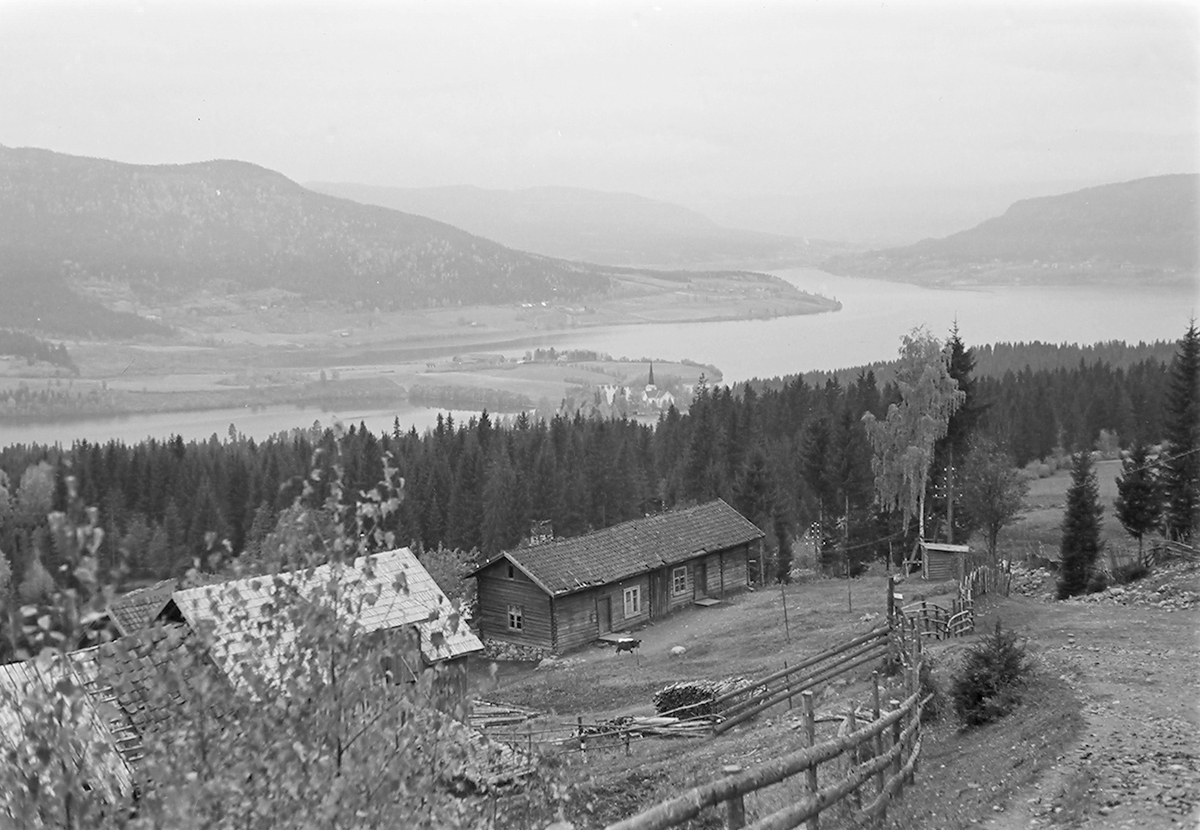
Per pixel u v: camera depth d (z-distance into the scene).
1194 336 65.12
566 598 44.72
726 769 9.05
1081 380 120.38
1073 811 12.09
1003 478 58.91
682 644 41.38
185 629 9.37
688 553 49.75
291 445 119.25
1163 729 15.51
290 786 8.44
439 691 9.49
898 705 16.44
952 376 62.03
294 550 9.75
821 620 39.97
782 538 64.44
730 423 94.00
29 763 8.08
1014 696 18.38
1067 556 50.69
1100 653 23.11
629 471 88.06
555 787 10.55
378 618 26.69
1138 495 59.84
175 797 8.05
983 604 34.88
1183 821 11.38
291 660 9.14
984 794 13.20
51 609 8.31
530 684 37.09
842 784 10.77
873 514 65.75
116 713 9.29
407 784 8.94
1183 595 35.09
